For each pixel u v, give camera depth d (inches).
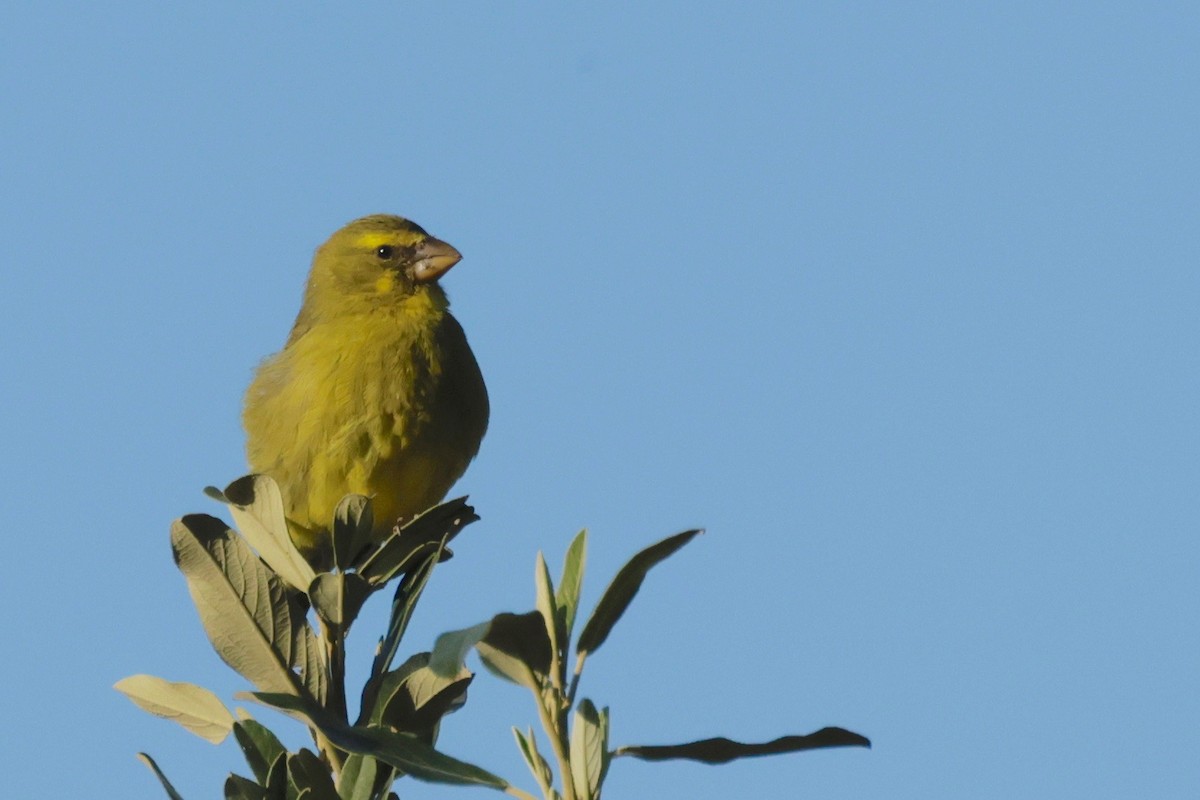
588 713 192.1
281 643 240.4
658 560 198.2
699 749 203.0
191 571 237.8
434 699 238.8
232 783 217.0
